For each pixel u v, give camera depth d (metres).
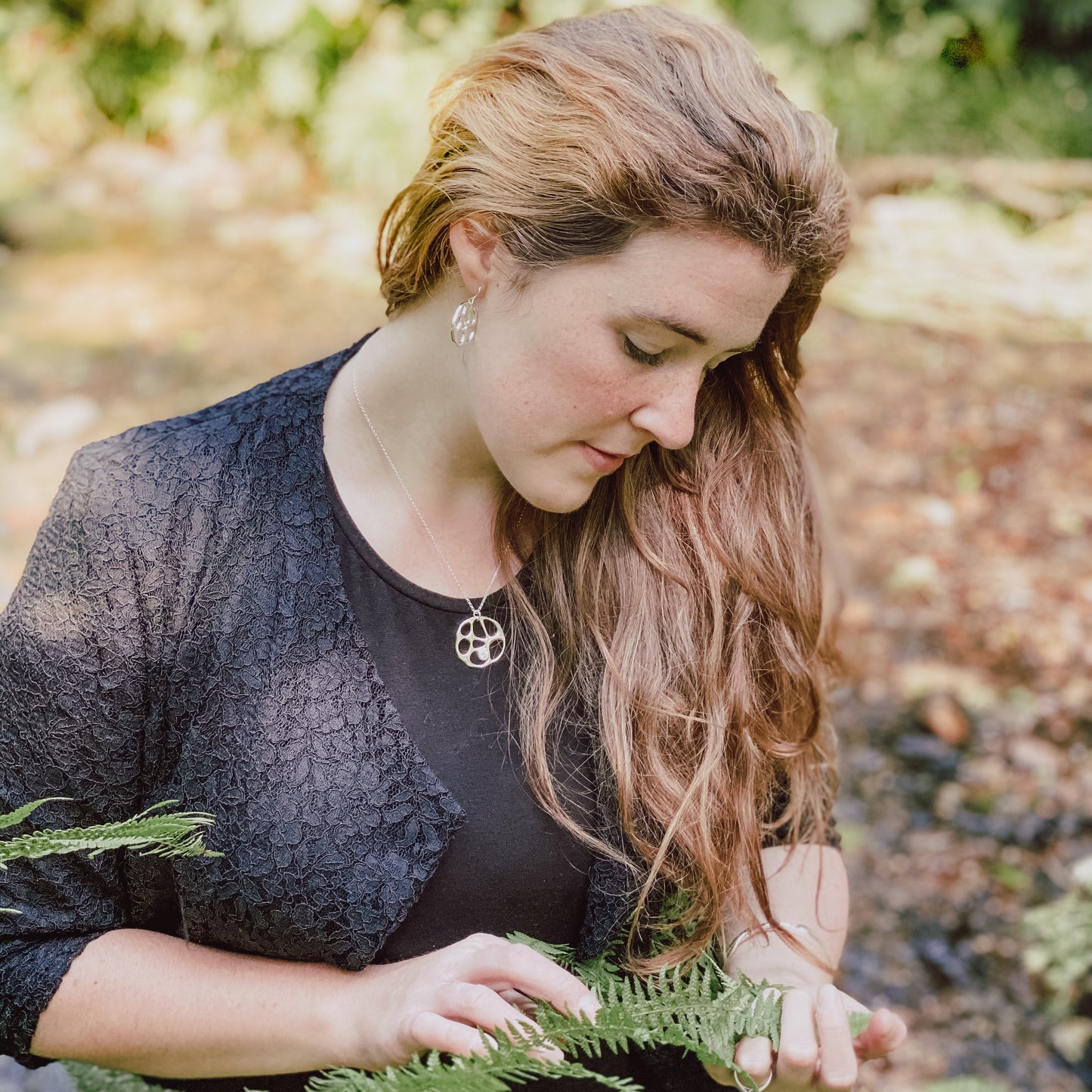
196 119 7.19
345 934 1.11
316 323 5.27
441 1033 0.98
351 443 1.18
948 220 6.54
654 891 1.23
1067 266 6.07
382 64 6.73
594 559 1.20
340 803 1.11
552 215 0.98
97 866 1.15
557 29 1.06
